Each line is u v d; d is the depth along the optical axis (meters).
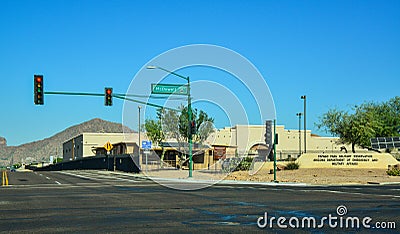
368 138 61.09
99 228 12.04
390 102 70.19
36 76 31.86
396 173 40.75
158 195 22.08
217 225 12.41
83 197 21.12
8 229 12.02
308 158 50.69
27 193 23.92
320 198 20.14
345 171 45.81
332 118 62.91
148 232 11.40
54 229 11.96
